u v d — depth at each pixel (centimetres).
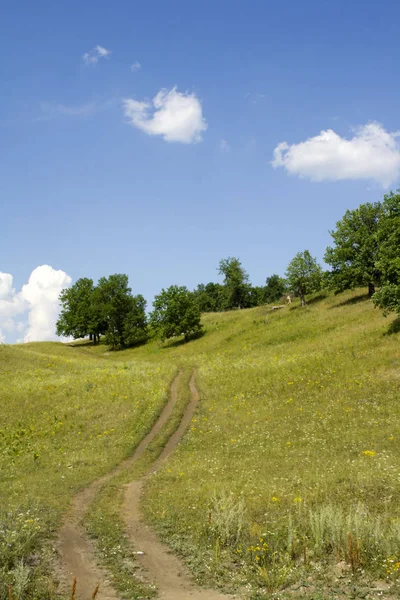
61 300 10344
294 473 1848
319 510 1291
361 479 1576
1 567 1018
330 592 880
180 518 1470
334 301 6762
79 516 1600
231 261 11125
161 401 3712
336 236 6022
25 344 8944
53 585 973
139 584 991
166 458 2573
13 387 4478
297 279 7019
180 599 905
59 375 5197
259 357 5053
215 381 4325
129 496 1878
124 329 9000
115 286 9881
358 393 3045
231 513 1283
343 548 1046
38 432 3241
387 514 1232
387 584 895
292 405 3150
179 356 6700
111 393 4066
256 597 891
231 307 11294
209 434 2884
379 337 4178
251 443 2547
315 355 4266
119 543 1280
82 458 2605
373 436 2270
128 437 2977
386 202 5431
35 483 2139
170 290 7894
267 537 1177
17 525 1287
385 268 4291
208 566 1075
